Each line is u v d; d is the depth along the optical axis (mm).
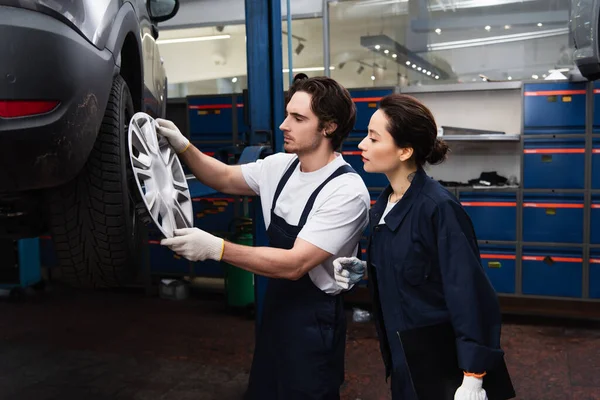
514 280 5094
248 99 3250
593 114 4828
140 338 4605
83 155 1562
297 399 2020
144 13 2689
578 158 4898
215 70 7500
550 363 4078
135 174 1543
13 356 4207
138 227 1945
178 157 2096
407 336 1704
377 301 1892
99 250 1776
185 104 6023
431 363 1694
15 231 1846
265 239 3098
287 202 2066
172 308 5418
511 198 5055
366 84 6461
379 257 1809
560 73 5105
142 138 1687
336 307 2078
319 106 1938
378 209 1879
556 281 5020
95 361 4121
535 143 4977
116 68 1769
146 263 5812
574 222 4949
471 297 1625
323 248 1888
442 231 1670
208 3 6441
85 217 1729
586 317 5023
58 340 4555
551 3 5871
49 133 1447
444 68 6238
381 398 3541
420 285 1730
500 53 6062
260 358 2127
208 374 3896
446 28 6176
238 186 2223
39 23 1417
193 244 1670
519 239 5055
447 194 1732
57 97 1449
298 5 6004
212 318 5121
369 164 1821
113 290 6012
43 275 6289
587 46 4133
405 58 6324
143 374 3891
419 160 1808
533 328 4844
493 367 1627
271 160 2201
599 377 3820
